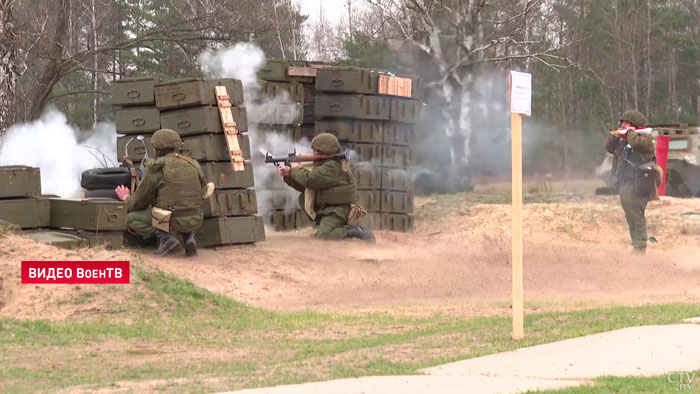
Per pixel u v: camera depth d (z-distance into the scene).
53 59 54.56
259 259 30.92
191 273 28.03
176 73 67.25
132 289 23.78
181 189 29.48
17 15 55.34
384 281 29.47
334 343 20.19
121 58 80.06
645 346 18.39
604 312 22.67
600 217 44.50
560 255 34.88
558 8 92.00
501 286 29.38
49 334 20.95
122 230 28.58
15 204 27.73
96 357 18.97
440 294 28.00
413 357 18.28
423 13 66.19
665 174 53.06
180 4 71.44
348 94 39.16
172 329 21.86
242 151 32.75
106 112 84.69
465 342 19.56
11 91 46.34
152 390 15.73
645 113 98.06
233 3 61.91
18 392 15.82
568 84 89.69
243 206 32.59
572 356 17.75
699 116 101.25
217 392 15.34
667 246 40.00
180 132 32.34
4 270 23.84
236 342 20.59
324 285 28.58
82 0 77.69
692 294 27.56
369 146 39.69
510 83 19.33
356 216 35.28
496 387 15.24
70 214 28.20
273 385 15.88
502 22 67.12
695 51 101.06
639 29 92.88
